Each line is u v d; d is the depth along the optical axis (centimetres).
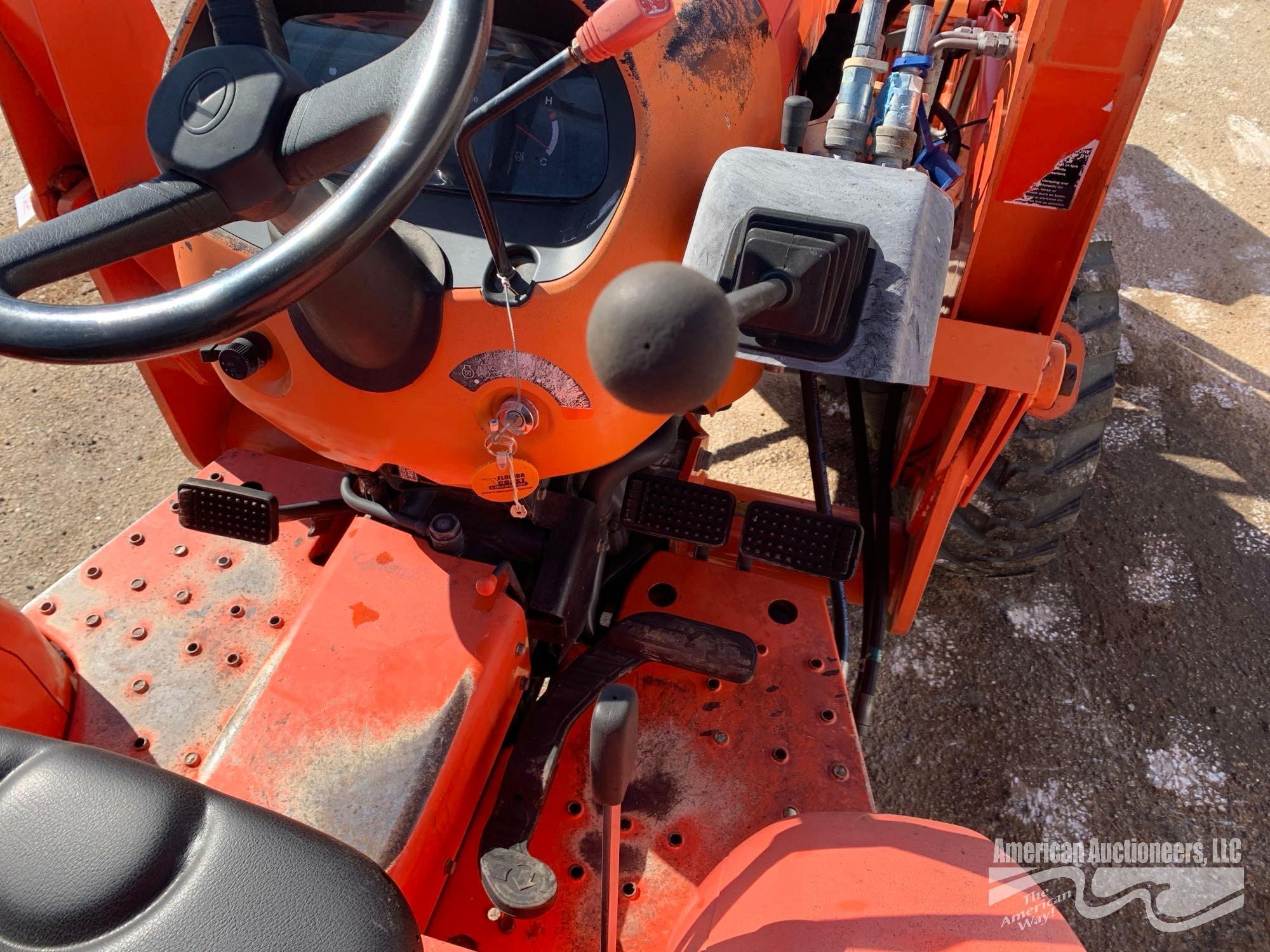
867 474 215
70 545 271
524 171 135
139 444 302
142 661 168
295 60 146
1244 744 236
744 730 160
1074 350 181
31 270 84
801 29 183
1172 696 245
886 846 122
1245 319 353
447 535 153
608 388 67
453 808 138
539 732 151
